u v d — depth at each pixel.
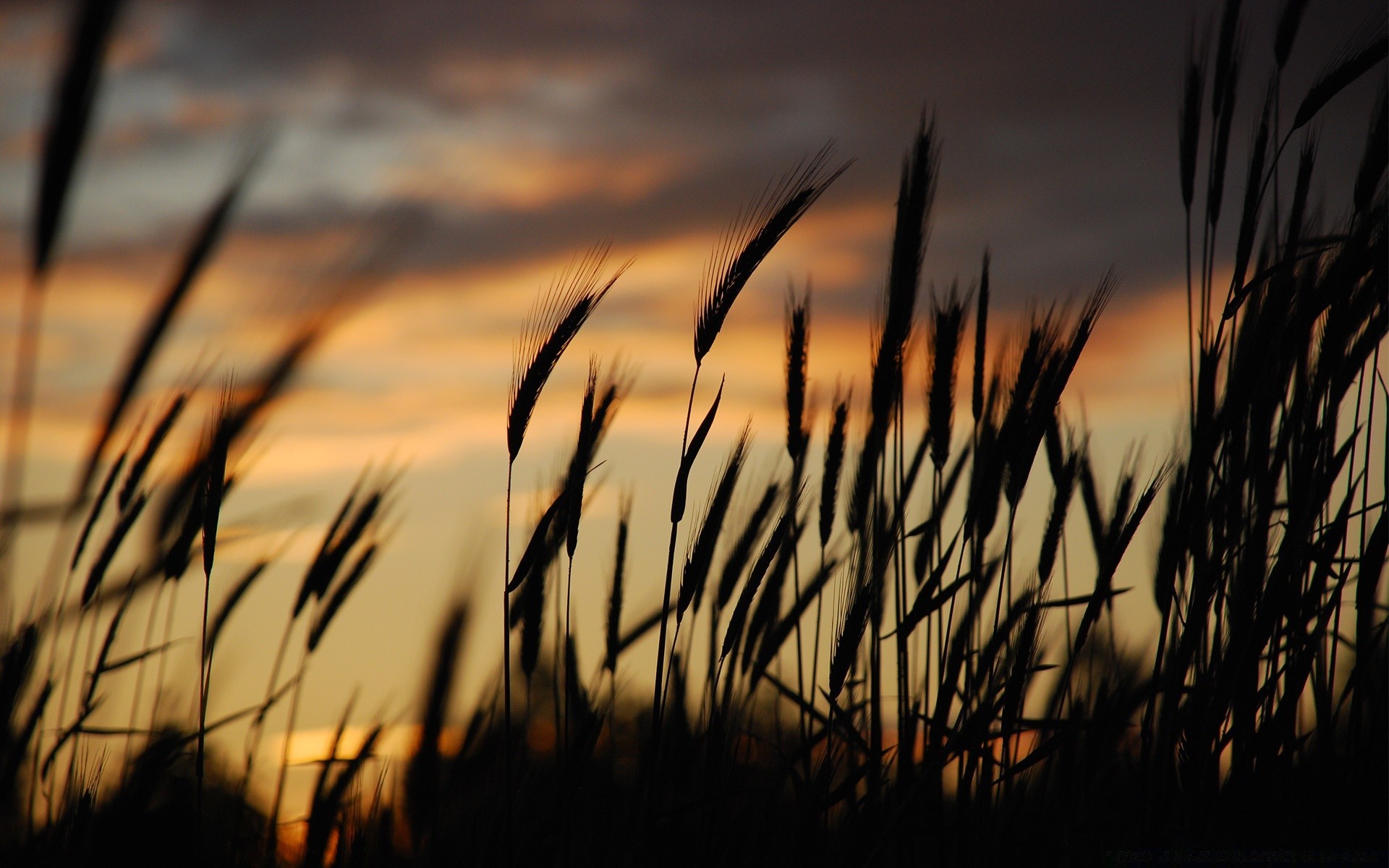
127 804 1.76
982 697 1.77
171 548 1.76
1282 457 1.79
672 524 1.71
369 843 1.79
